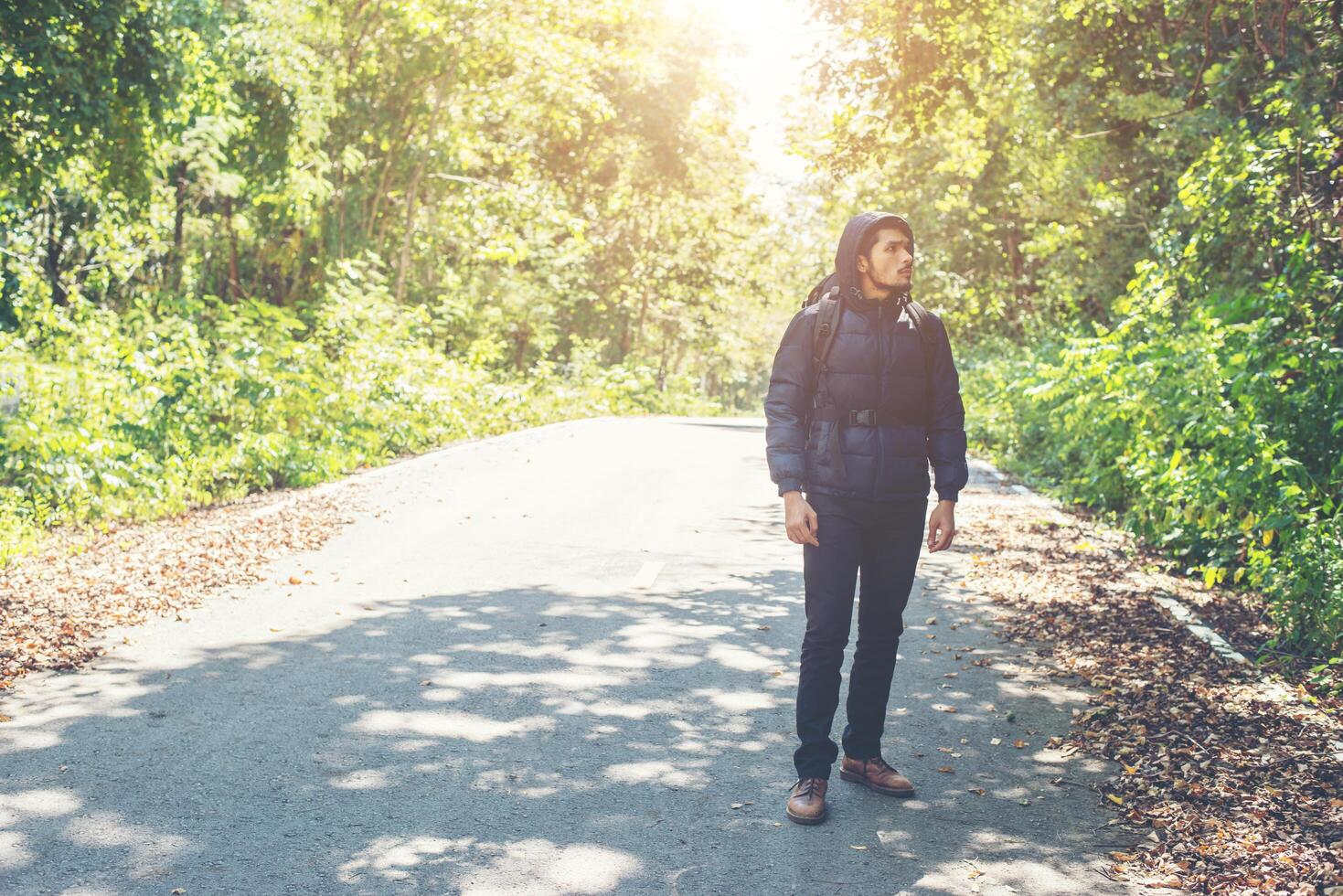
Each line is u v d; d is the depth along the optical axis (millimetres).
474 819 4379
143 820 4277
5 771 4723
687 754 5156
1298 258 9250
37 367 12000
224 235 23703
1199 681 6363
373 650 6703
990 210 30297
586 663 6559
